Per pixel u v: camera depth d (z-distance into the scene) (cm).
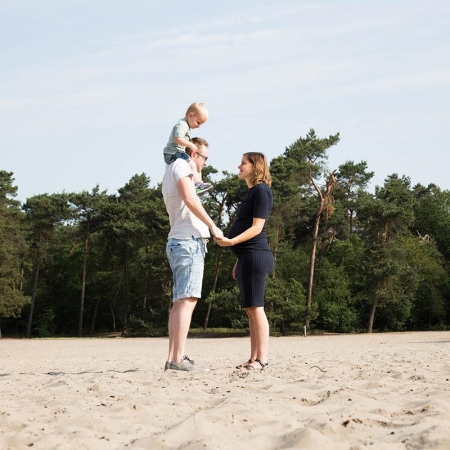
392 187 6012
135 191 6606
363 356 1113
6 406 442
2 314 6091
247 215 658
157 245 6312
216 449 290
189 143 656
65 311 7100
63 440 325
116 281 6662
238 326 5047
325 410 392
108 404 431
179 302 650
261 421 354
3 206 6141
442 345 2252
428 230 7750
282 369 658
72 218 6488
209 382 541
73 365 1184
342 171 7881
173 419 375
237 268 665
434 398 419
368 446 290
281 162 5544
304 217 6700
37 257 6581
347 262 6306
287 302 5128
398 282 5553
